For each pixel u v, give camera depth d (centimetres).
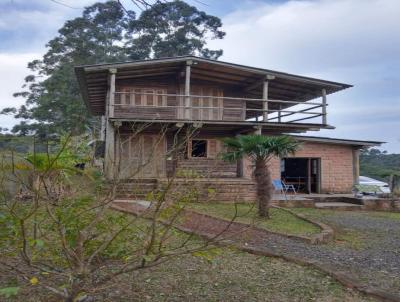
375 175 3152
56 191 351
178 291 465
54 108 3359
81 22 3569
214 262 580
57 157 303
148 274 518
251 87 1919
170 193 345
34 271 429
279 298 453
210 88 1920
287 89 1984
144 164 356
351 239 865
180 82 1858
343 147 1980
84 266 334
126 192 374
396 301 439
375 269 600
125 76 1762
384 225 1120
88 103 2123
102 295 438
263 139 1037
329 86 1847
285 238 809
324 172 1952
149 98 1833
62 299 371
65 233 338
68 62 3566
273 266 578
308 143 1939
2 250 395
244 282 505
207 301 438
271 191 1082
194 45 3544
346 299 455
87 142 387
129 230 371
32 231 338
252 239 762
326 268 559
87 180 376
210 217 959
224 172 1719
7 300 404
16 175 323
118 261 395
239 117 1964
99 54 3556
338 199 1728
